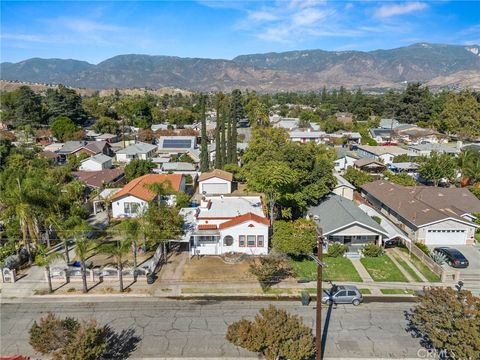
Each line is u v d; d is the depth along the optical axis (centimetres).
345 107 18150
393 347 2406
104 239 4094
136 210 4422
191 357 2322
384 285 3216
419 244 3888
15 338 2509
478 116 11244
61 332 2084
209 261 3644
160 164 7631
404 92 14938
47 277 3089
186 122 14450
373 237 3859
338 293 2927
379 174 6812
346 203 4512
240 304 2931
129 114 14075
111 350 2377
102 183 5797
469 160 6231
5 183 4216
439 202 4806
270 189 4262
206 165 7219
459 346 1905
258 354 2345
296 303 2944
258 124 13312
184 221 3944
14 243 3753
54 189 3800
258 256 3688
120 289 3105
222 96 17538
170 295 3056
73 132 10762
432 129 12138
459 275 3369
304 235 3569
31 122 12112
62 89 14088
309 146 5288
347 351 2364
